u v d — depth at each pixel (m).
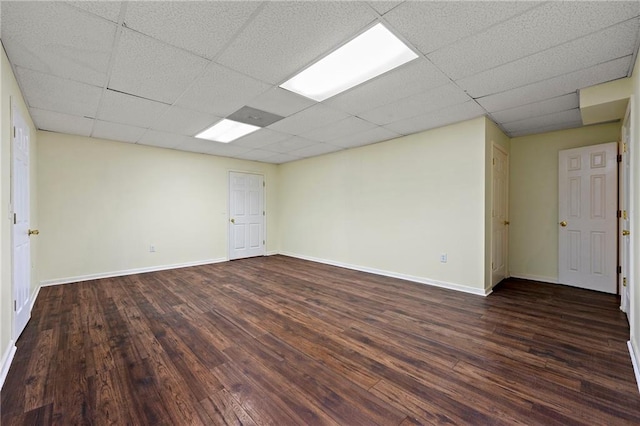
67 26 1.75
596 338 2.36
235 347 2.25
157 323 2.71
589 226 3.71
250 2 1.57
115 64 2.21
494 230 3.82
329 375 1.87
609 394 1.66
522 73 2.37
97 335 2.45
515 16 1.69
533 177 4.22
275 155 5.70
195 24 1.76
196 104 3.01
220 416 1.51
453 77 2.44
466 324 2.66
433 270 3.99
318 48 2.03
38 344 2.28
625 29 1.79
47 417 1.49
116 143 4.52
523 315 2.87
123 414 1.52
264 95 2.80
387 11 1.66
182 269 5.08
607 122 3.61
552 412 1.52
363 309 3.07
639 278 1.97
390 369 1.94
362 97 2.86
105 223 4.43
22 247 2.61
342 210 5.27
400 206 4.36
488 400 1.62
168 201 5.08
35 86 2.54
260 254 6.45
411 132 4.09
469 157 3.60
